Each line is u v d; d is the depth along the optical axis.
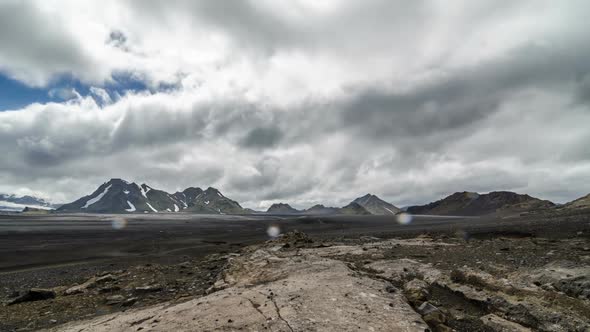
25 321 14.34
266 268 17.89
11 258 39.38
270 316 8.73
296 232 37.31
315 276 13.58
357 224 127.69
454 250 20.92
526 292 10.23
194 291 17.84
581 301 9.08
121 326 9.83
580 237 26.47
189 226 133.00
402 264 16.48
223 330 8.09
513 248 19.91
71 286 22.11
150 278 22.88
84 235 77.25
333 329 7.71
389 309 9.11
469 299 10.80
